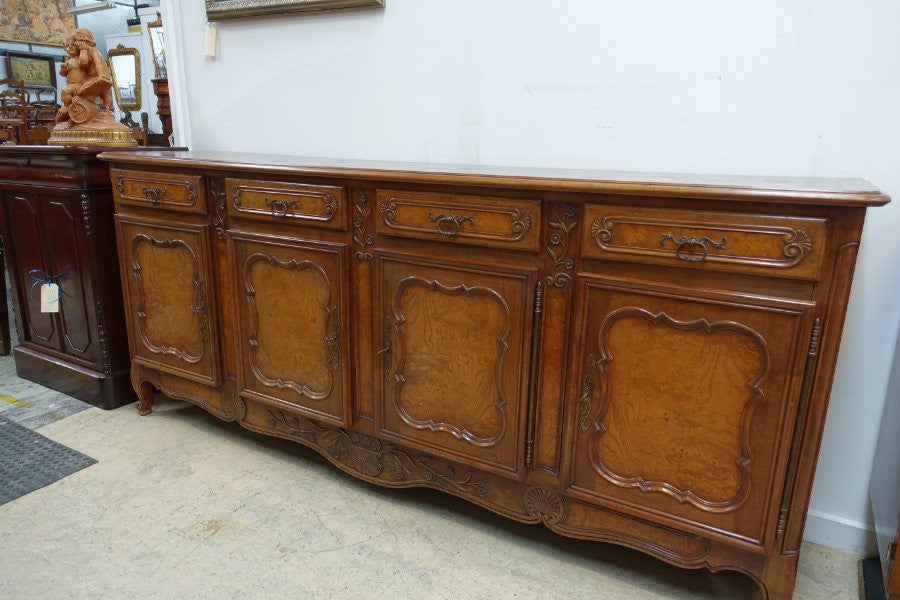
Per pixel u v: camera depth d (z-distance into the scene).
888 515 1.22
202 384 1.88
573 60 1.56
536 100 1.64
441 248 1.33
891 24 1.24
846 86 1.30
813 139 1.35
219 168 1.59
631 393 1.19
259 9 1.99
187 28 2.21
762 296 1.04
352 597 1.28
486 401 1.35
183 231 1.74
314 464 1.82
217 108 2.24
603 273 1.16
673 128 1.49
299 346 1.60
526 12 1.59
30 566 1.35
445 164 1.72
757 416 1.08
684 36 1.42
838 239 0.97
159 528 1.49
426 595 1.29
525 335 1.25
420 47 1.77
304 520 1.54
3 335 2.65
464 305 1.32
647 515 1.22
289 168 1.46
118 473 1.74
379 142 1.92
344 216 1.43
